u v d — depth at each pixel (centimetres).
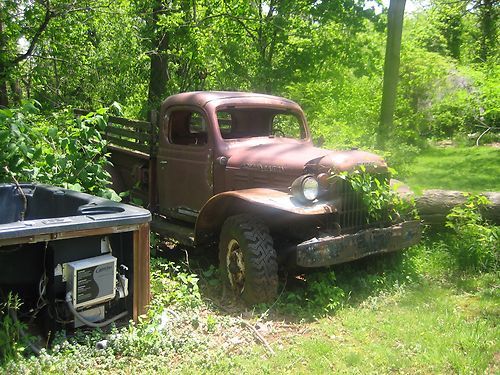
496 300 468
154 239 582
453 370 343
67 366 328
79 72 1253
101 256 364
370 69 1127
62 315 357
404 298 476
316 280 487
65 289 353
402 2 870
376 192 487
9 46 1056
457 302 469
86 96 1306
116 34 1212
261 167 512
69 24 1124
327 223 477
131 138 657
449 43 2034
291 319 441
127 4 1164
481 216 599
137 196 671
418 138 1234
